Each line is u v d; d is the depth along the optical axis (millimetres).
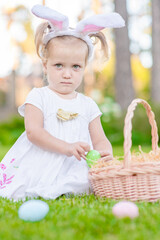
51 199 2318
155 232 1513
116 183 2162
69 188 2418
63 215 1782
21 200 2309
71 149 2412
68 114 2615
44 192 2381
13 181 2504
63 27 2582
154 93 12500
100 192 2273
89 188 2482
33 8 2508
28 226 1595
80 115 2699
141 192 2111
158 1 12570
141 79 20141
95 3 14188
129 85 10969
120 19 2607
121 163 2312
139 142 8195
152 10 12648
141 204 2010
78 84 2703
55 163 2504
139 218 1705
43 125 2623
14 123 10617
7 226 1597
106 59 2979
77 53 2604
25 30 16562
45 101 2643
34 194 2398
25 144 2639
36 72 21953
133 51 20281
